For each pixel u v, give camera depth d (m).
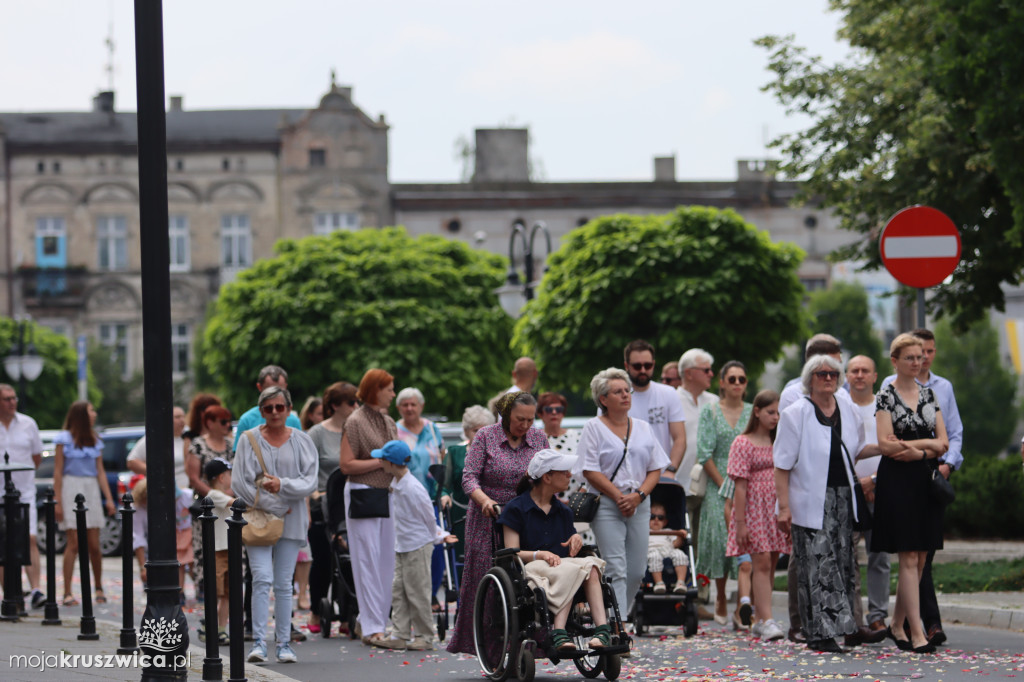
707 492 31.03
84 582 27.91
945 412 27.08
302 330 94.38
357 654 27.02
